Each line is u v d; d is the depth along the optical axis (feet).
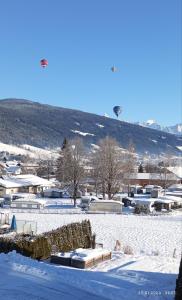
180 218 262.67
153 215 274.98
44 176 566.77
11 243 103.60
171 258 114.42
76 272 81.61
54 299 58.85
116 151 332.80
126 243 165.68
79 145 356.18
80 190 363.56
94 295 61.98
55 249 111.34
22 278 68.18
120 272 89.20
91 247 128.88
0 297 57.77
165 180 419.33
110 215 267.80
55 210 286.05
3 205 300.61
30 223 155.12
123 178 340.18
